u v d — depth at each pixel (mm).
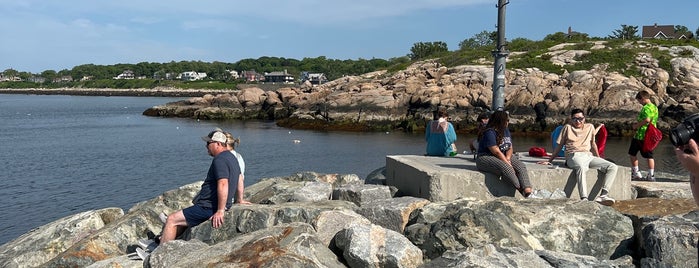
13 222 16359
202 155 30172
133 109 80750
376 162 27516
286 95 56781
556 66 48656
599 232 6879
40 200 19156
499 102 11766
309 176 12359
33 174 24297
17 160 28562
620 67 47125
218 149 7602
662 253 5871
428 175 8266
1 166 26562
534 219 7008
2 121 57844
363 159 28453
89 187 21391
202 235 7336
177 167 26156
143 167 26156
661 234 5996
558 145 9180
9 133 43938
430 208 7586
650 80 43938
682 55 48688
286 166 26250
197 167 26156
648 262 5926
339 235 6543
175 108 62250
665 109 40656
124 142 36688
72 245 8797
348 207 7906
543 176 8742
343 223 7062
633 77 44125
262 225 7316
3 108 84750
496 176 8445
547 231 6887
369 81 54844
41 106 91625
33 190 20797
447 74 49812
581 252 6758
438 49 88062
